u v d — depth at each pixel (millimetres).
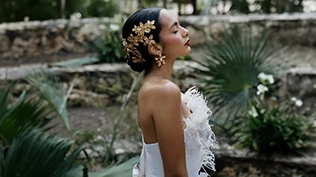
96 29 4777
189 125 1457
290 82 3506
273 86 3479
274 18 4195
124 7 6402
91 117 3738
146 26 1459
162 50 1475
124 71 3965
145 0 6098
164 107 1407
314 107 3449
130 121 3467
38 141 2227
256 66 3016
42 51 4848
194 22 4434
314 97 3475
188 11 6309
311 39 4102
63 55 4801
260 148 2939
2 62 4707
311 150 2951
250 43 3080
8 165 2150
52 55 4824
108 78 3992
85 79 4020
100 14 6105
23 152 2176
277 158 2865
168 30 1469
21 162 2148
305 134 2988
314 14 4293
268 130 2918
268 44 4098
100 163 2967
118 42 4289
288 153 2920
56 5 6039
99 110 3879
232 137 3117
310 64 3799
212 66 3033
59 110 2977
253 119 2906
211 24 4383
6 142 2713
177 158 1417
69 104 3967
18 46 4836
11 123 2664
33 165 2133
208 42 3416
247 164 2920
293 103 3457
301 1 5078
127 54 1543
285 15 4277
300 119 3139
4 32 4840
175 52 1485
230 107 2969
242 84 2986
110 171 2291
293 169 2824
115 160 2949
